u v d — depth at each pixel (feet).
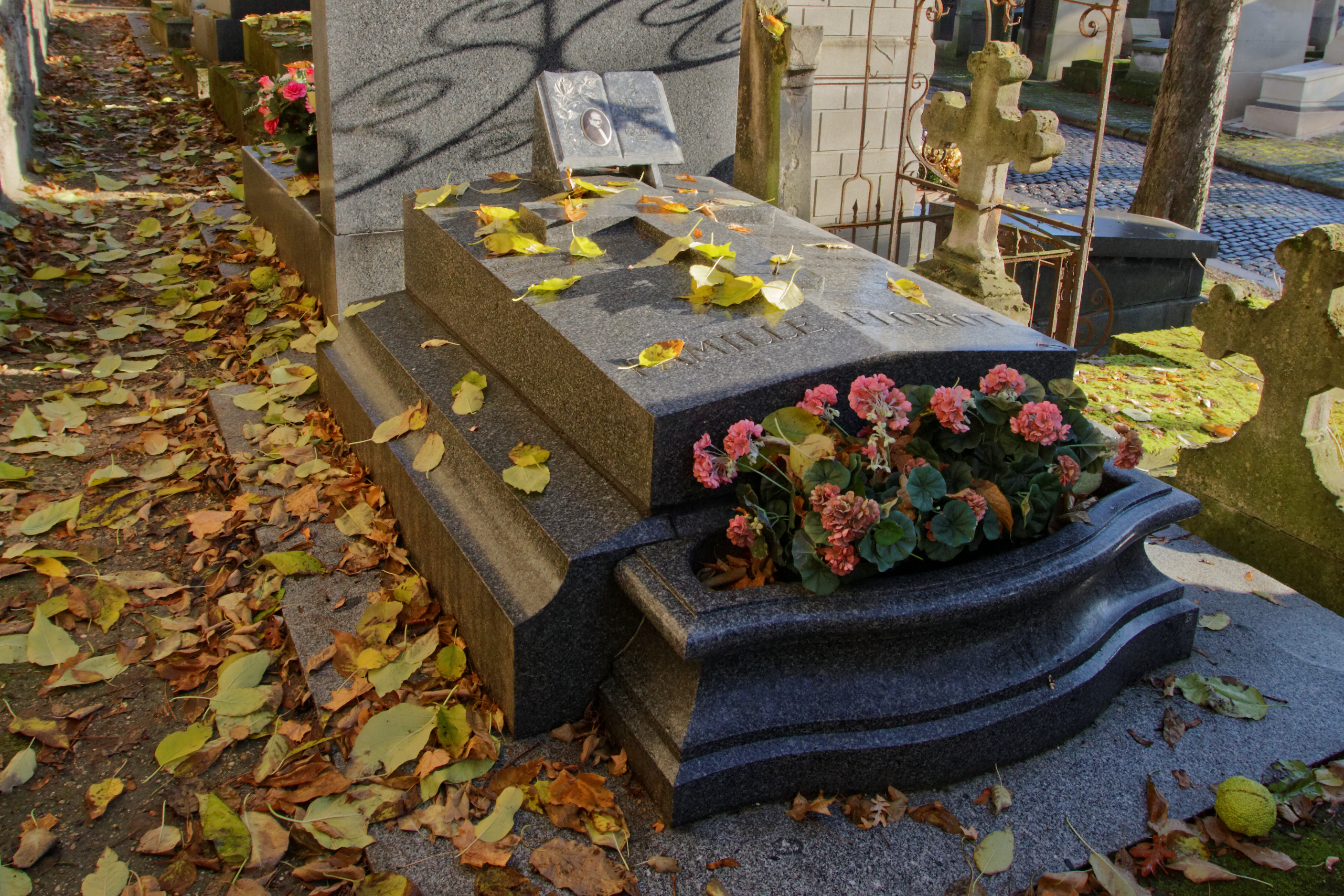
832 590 7.72
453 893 7.34
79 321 17.37
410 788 8.14
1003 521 8.31
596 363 8.88
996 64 16.69
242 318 17.49
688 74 16.74
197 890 7.37
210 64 35.22
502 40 14.94
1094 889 7.53
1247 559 12.05
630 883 7.38
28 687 9.43
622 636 8.68
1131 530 8.89
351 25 13.91
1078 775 8.53
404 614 9.95
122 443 13.66
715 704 7.82
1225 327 11.79
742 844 7.75
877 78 24.43
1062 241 19.10
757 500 8.38
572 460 9.46
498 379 11.12
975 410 8.58
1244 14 48.83
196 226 21.89
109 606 10.34
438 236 12.20
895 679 8.16
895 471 8.38
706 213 12.60
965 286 17.78
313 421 13.60
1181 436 15.23
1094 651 8.98
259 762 8.52
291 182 17.95
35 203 22.07
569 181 12.80
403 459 10.78
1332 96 45.88
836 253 12.16
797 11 23.06
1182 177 28.22
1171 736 8.93
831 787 8.14
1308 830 8.20
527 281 10.59
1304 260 10.82
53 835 7.81
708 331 9.49
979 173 17.53
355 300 15.30
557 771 8.36
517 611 8.32
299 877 7.44
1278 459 11.54
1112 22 16.03
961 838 7.87
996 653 8.43
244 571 11.01
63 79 37.86
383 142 14.70
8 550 11.06
